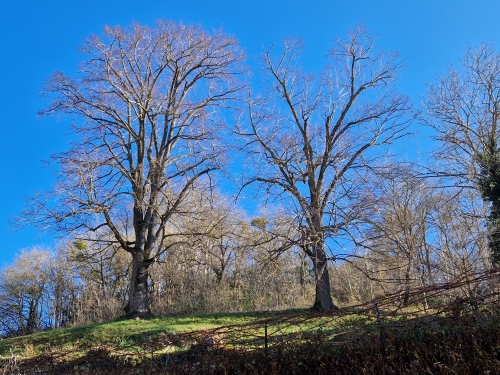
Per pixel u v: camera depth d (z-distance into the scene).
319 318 8.52
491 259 19.34
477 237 19.45
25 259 42.78
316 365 7.96
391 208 22.59
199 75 25.14
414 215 22.14
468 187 22.97
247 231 23.30
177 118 24.95
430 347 7.29
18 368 10.66
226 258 30.34
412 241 20.00
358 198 19.22
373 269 22.14
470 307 7.63
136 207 22.16
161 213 23.66
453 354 6.79
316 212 19.48
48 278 42.62
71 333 18.42
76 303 40.06
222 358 8.74
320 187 21.69
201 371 8.76
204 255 28.78
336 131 23.20
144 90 24.14
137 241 22.83
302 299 27.80
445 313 7.80
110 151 23.33
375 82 24.11
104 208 21.00
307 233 18.77
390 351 7.48
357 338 8.00
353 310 8.23
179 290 30.98
